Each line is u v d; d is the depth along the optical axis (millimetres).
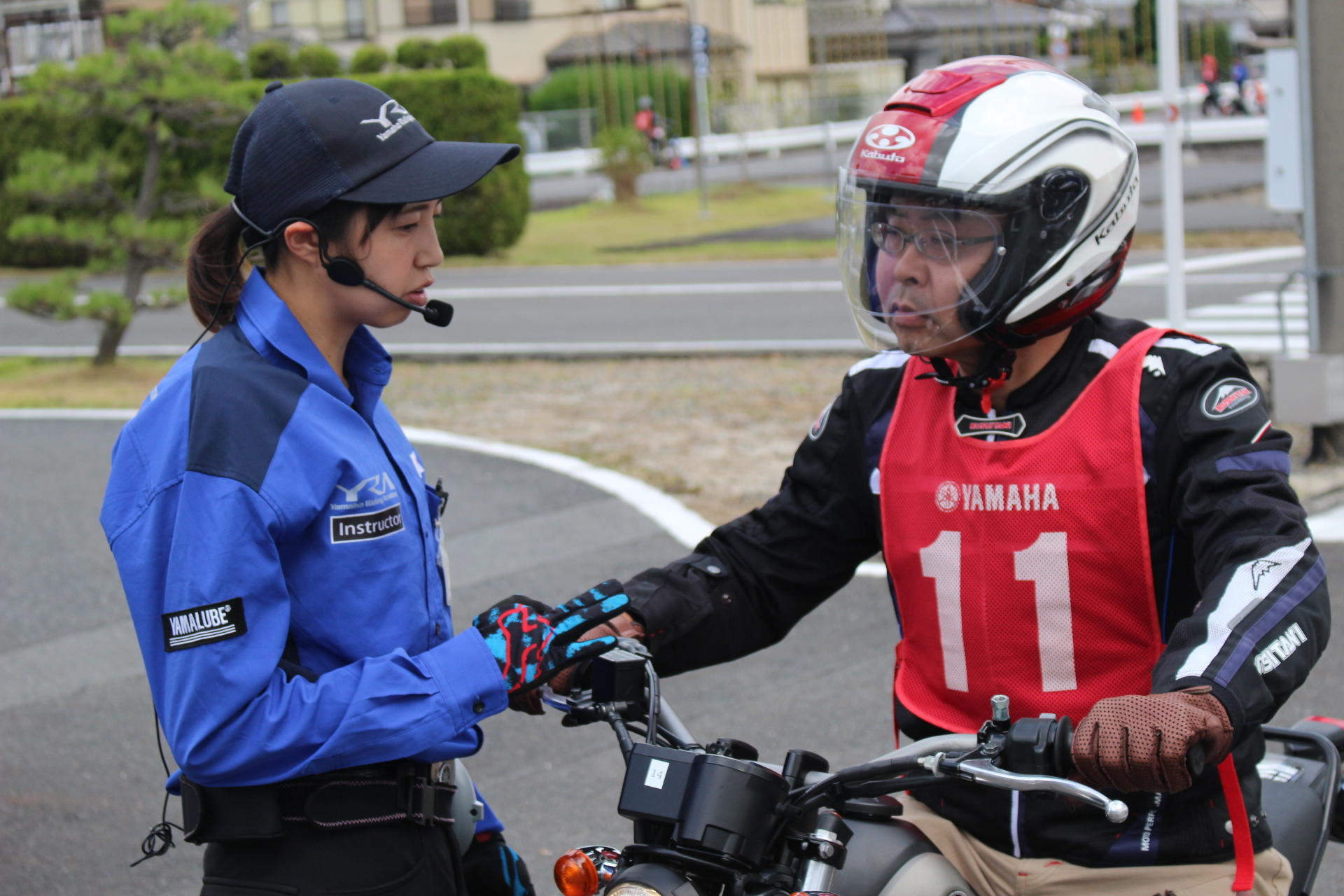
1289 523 1946
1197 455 2029
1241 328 12438
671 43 38344
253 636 1897
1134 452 2051
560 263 20031
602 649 2039
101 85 12125
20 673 5613
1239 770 2078
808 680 5133
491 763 4594
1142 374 2078
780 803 1859
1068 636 2094
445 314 2123
